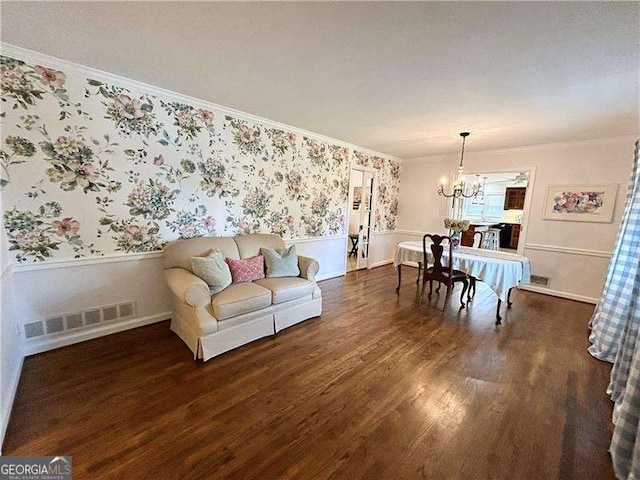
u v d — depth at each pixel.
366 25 1.57
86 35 1.75
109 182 2.41
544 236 4.23
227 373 2.01
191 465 1.31
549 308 3.62
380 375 2.07
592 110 2.69
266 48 1.86
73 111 2.18
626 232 2.36
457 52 1.81
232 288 2.49
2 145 1.93
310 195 4.19
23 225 2.04
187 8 1.48
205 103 2.89
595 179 3.80
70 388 1.79
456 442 1.49
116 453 1.35
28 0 1.42
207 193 3.05
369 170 5.17
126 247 2.56
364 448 1.44
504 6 1.37
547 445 1.49
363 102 2.74
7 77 1.91
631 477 1.21
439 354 2.39
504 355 2.41
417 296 3.79
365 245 5.50
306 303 2.94
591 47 1.68
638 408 1.28
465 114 2.95
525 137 3.78
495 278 3.08
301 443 1.45
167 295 2.86
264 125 3.44
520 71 2.02
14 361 1.79
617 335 2.30
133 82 2.43
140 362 2.10
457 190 4.14
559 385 2.01
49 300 2.20
